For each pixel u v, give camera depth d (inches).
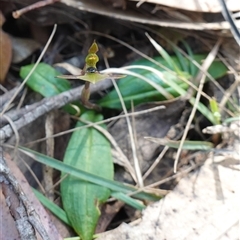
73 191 15.3
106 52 17.4
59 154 16.3
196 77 16.7
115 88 16.5
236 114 16.2
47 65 16.8
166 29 17.2
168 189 15.8
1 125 15.9
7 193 14.2
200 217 14.8
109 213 15.5
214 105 15.9
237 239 14.4
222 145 15.8
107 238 14.8
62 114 16.5
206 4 16.3
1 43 16.9
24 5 17.3
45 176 15.7
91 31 17.6
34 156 15.6
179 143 15.7
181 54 17.1
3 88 16.9
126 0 16.6
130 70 16.8
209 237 14.5
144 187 15.5
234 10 16.4
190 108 16.5
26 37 18.0
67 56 17.8
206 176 15.3
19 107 16.5
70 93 16.1
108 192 15.3
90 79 13.4
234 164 15.4
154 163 15.8
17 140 15.7
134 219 15.5
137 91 16.5
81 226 15.0
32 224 13.8
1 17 17.0
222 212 14.8
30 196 15.0
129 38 17.7
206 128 15.7
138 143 16.2
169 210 15.0
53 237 14.5
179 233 14.7
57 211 15.2
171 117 16.4
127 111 16.5
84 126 16.0
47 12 17.3
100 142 15.9
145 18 16.7
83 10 17.0
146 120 16.4
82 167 15.5
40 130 16.4
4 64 17.0
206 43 17.1
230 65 16.9
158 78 16.5
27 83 16.5
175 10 16.6
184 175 15.8
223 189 15.1
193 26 16.5
